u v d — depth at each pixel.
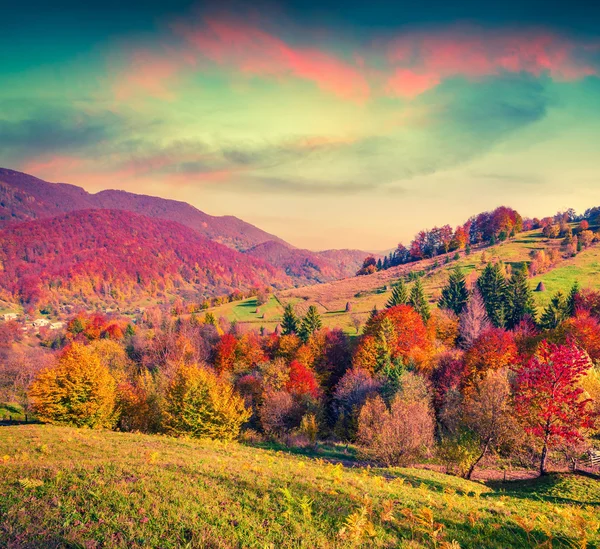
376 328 82.69
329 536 9.70
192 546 8.67
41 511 9.94
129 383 72.00
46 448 20.95
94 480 12.32
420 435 32.97
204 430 39.72
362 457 36.50
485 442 30.91
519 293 98.38
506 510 14.04
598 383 30.80
